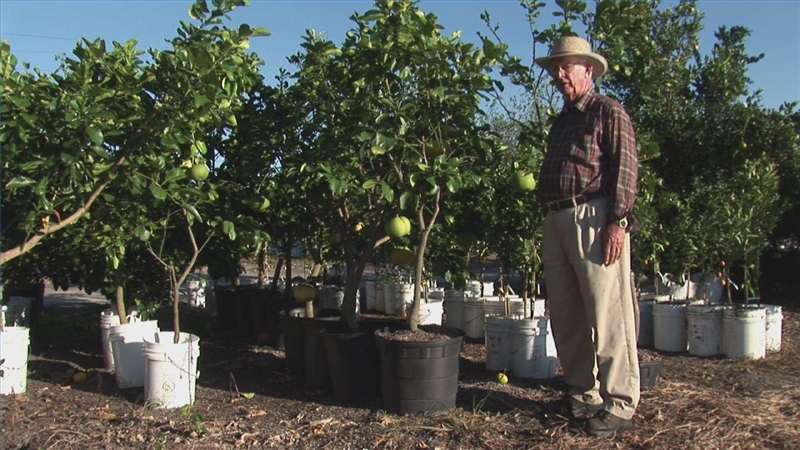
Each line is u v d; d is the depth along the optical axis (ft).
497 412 15.01
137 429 14.14
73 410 15.61
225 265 21.26
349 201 18.08
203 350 22.94
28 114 12.34
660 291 27.12
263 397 16.83
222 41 13.97
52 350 22.88
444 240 17.90
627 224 13.17
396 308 30.30
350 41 16.07
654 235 21.74
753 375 18.12
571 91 13.52
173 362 15.51
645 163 21.29
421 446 13.15
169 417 14.94
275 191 18.84
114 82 13.78
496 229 18.17
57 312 33.76
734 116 23.81
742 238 20.79
